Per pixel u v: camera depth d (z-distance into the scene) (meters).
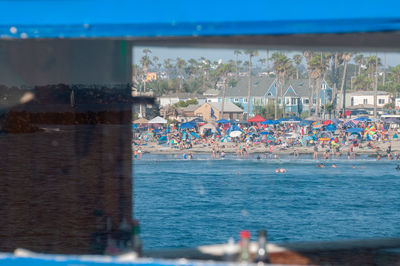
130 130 10.98
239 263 7.47
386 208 100.19
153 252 9.45
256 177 143.00
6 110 10.51
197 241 73.44
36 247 10.61
